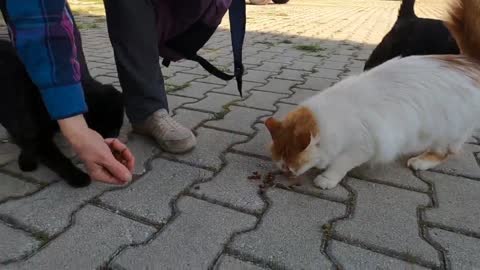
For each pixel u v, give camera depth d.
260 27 5.93
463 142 1.86
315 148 1.67
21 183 1.65
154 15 1.88
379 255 1.33
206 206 1.55
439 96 1.69
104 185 1.66
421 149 1.86
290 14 7.73
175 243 1.34
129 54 1.85
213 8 2.06
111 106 1.78
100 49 4.11
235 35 1.92
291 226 1.45
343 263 1.29
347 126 1.66
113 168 1.12
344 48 4.60
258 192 1.67
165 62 2.36
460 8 1.78
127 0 1.73
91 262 1.25
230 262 1.27
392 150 1.69
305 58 4.04
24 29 1.01
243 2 1.88
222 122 2.35
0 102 1.53
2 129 2.10
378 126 1.64
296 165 1.67
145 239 1.36
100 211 1.50
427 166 1.88
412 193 1.70
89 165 1.14
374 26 6.46
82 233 1.37
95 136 1.12
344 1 11.82
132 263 1.25
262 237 1.39
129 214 1.49
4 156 1.86
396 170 1.89
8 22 1.06
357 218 1.51
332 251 1.34
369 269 1.27
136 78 1.89
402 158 2.00
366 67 2.76
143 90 1.92
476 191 1.72
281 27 6.00
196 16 2.04
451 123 1.74
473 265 1.30
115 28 1.80
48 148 1.64
